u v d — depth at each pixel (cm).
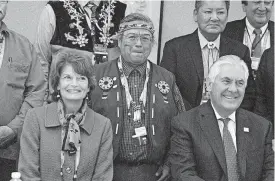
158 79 435
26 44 430
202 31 481
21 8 523
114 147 418
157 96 429
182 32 549
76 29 478
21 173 376
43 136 380
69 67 381
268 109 484
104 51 484
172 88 443
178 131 409
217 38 487
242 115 416
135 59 423
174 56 481
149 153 425
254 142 408
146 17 430
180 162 403
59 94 391
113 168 427
